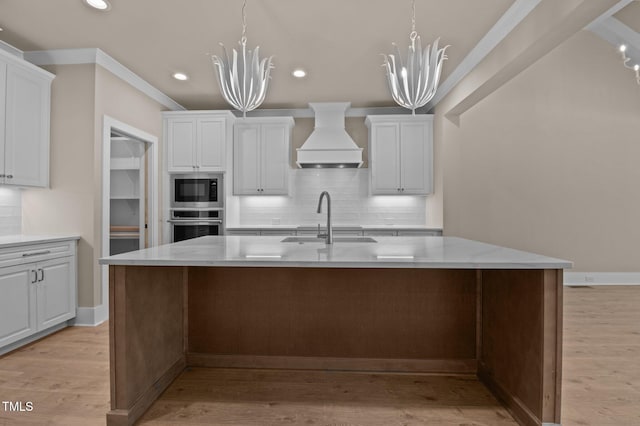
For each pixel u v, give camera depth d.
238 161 5.01
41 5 2.66
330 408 1.93
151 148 4.48
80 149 3.37
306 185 5.40
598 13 2.21
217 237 2.96
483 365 2.24
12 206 3.32
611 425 1.78
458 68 3.76
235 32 3.08
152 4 2.66
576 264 4.92
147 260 1.65
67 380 2.23
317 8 2.72
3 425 1.75
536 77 4.99
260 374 2.31
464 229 5.02
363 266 1.61
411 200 5.31
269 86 4.33
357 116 5.29
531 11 2.61
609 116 4.88
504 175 5.05
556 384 1.61
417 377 2.28
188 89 4.45
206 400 2.01
